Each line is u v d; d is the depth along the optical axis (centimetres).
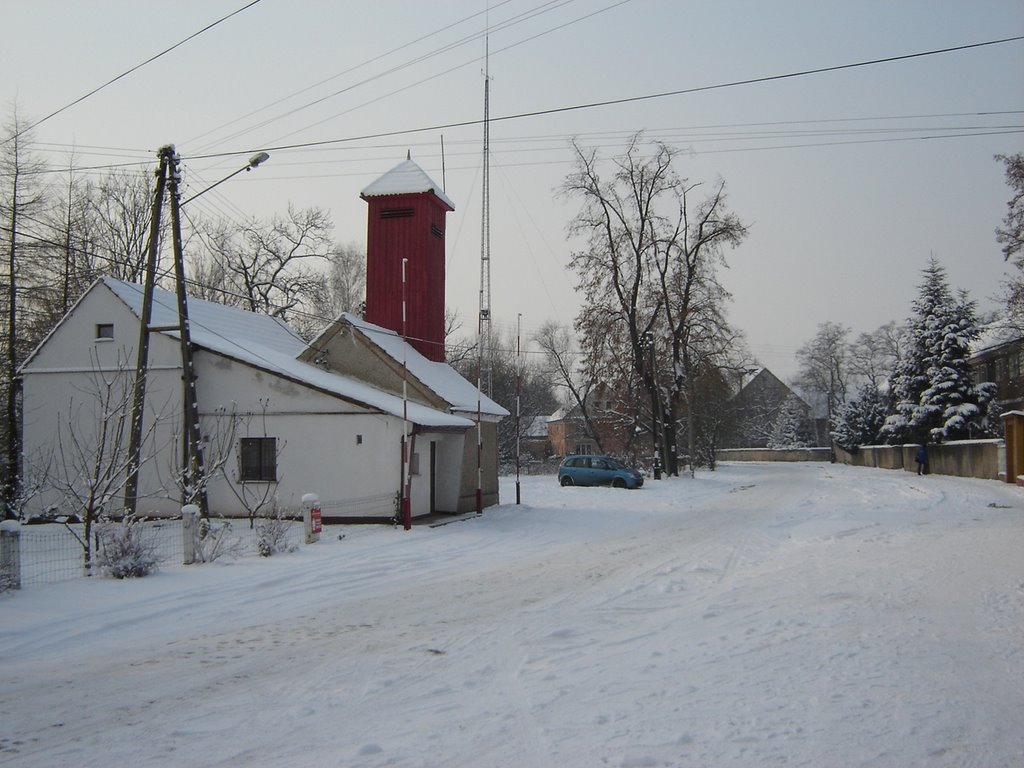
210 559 1455
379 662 806
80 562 1489
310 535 1723
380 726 609
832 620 970
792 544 1766
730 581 1291
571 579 1338
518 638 908
